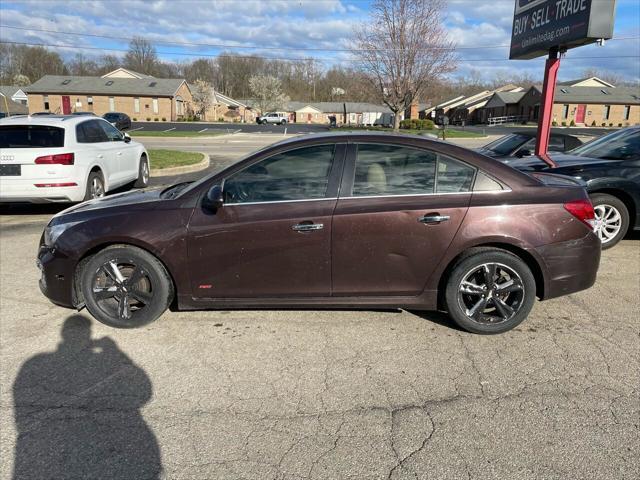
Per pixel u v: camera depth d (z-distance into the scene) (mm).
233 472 2355
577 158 6281
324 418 2764
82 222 3773
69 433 2639
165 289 3768
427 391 3018
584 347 3566
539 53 9320
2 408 2852
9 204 8961
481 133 40844
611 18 7266
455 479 2295
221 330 3852
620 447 2498
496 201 3586
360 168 3654
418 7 32875
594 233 3752
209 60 98938
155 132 38219
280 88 85312
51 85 62406
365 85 36688
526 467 2367
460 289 3664
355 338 3715
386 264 3621
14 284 4867
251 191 3678
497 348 3555
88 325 3930
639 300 4461
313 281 3666
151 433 2641
